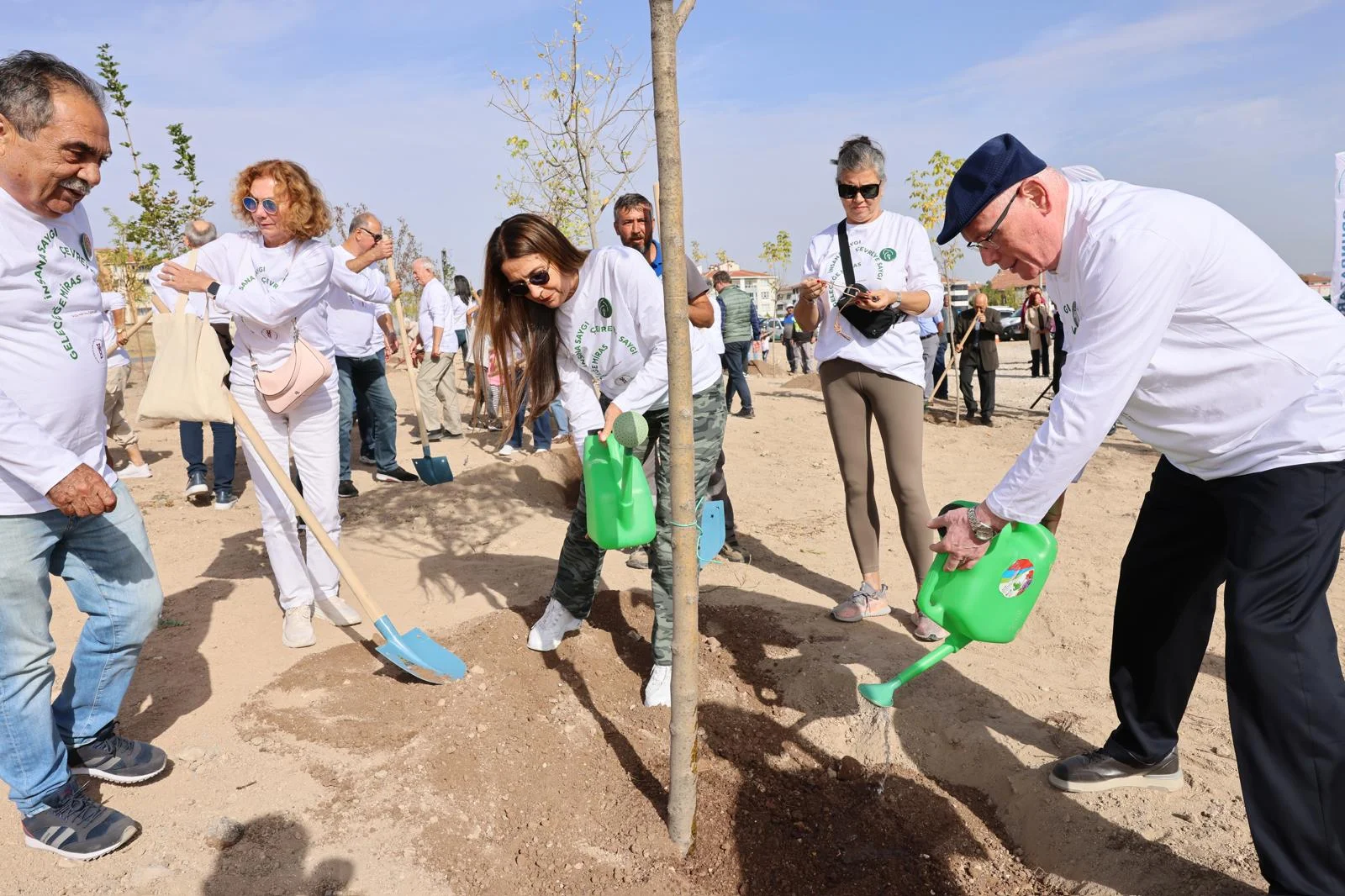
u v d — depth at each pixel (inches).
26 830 98.3
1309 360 85.0
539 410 141.8
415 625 165.2
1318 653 83.7
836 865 107.5
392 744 121.6
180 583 186.4
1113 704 134.6
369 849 101.3
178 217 458.3
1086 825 106.0
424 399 364.8
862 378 156.1
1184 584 101.5
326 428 157.6
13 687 94.5
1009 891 103.5
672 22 83.4
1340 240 149.7
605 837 107.8
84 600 105.7
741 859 107.0
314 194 143.9
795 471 317.7
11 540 92.8
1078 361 85.6
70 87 90.4
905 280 153.5
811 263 161.9
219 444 250.1
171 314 151.2
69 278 98.6
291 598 156.9
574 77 250.5
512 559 203.6
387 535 223.3
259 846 101.3
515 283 124.6
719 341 144.1
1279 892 85.6
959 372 446.3
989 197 87.6
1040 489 88.4
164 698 135.3
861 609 166.6
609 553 205.5
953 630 98.8
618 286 124.0
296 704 132.6
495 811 109.7
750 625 165.0
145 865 97.7
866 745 129.8
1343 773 82.4
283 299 141.5
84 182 94.5
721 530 159.2
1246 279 84.2
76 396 99.5
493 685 137.1
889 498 279.1
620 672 146.7
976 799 119.3
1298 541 83.9
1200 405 88.5
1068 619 170.4
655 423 135.0
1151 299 81.7
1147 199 84.4
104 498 92.7
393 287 255.8
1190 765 115.1
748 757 127.1
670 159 86.0
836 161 157.9
